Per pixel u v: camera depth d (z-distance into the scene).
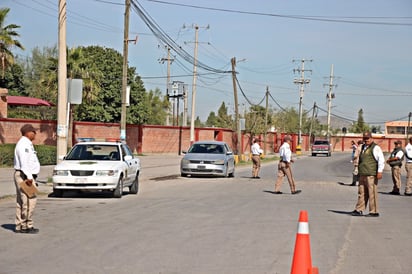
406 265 8.54
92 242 9.89
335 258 8.98
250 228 11.67
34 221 12.20
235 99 47.69
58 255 8.82
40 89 56.28
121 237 10.41
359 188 14.05
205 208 14.91
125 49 26.94
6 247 9.39
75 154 17.69
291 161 19.34
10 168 27.34
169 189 20.75
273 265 8.33
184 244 9.84
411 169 20.08
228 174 27.50
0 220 12.23
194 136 54.84
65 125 19.48
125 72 26.94
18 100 48.31
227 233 11.02
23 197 10.54
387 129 133.12
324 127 107.75
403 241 10.52
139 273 7.75
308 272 6.33
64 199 16.62
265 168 38.53
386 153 83.62
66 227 11.45
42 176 23.47
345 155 77.81
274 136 76.25
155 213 13.76
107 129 46.94
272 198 17.81
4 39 32.56
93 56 51.34
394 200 18.27
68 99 19.33
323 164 46.91
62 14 19.31
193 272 7.86
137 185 19.05
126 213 13.70
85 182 16.31
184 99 68.25
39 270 7.85
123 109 26.89
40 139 39.84
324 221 12.94
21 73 63.09
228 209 14.79
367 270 8.19
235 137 63.44
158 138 52.25
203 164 26.38
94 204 15.53
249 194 19.02
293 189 19.45
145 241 10.05
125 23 26.81
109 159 17.61
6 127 37.62
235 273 7.82
